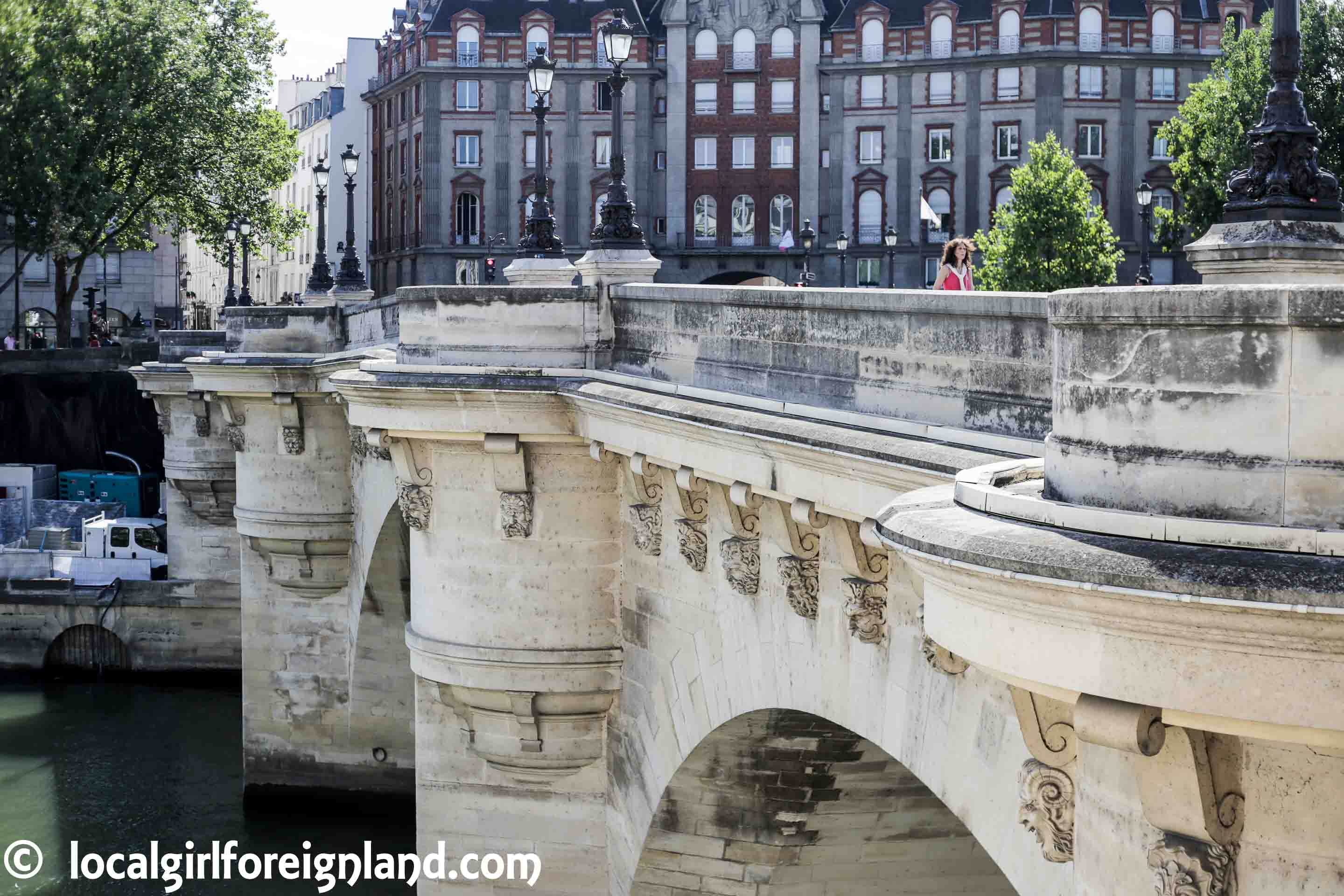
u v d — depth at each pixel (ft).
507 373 73.82
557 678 76.38
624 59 76.23
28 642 214.69
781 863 69.46
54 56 292.40
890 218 414.82
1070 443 25.90
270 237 345.31
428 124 420.36
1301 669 21.95
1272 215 40.57
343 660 150.92
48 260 382.63
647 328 68.18
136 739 182.29
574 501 75.82
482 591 77.30
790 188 419.13
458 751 84.33
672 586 66.95
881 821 68.49
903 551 26.21
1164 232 268.00
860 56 412.57
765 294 52.13
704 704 62.59
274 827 148.77
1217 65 260.01
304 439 142.92
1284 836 25.17
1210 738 25.27
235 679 213.66
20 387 293.23
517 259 85.92
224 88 317.01
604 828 80.69
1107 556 22.97
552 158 419.33
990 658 25.12
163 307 485.56
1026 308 35.76
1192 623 22.17
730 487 52.39
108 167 311.68
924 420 40.98
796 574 49.42
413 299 78.02
